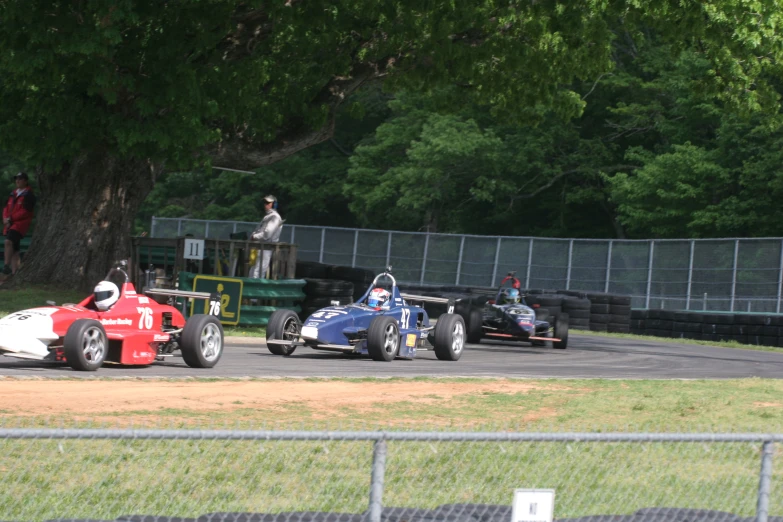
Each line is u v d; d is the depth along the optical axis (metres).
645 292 83.88
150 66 48.22
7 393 23.31
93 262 55.59
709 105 105.56
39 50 44.41
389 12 52.88
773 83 99.88
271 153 59.38
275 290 52.38
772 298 75.94
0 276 57.62
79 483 15.77
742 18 51.44
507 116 67.44
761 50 54.78
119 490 15.48
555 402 28.34
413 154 120.44
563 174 122.69
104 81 45.62
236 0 48.88
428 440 11.97
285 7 50.44
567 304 71.94
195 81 48.19
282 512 14.25
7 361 30.38
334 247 100.75
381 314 38.94
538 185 127.38
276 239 54.62
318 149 147.38
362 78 60.88
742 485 17.77
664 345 61.66
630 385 33.72
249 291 51.19
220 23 49.03
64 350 27.64
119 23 46.12
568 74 62.41
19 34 44.84
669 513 14.93
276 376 30.48
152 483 15.97
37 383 25.34
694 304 80.50
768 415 27.62
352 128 146.38
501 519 13.65
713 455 20.78
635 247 85.19
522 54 57.12
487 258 93.19
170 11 48.06
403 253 97.50
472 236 94.38
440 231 134.75
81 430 10.56
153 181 57.59
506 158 120.44
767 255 76.81
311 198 137.50
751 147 100.06
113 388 25.36
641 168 117.38
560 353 50.38
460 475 17.70
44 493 15.13
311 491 16.12
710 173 101.75
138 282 56.44
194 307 51.12
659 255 83.44
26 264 56.28
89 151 53.12
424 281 96.25
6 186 122.50
